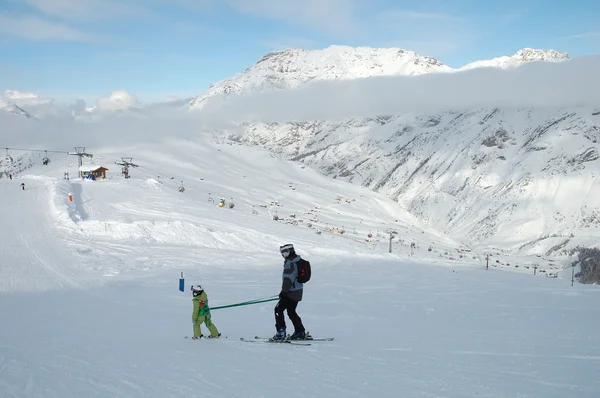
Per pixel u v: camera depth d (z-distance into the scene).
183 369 8.27
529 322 16.67
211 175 148.38
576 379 7.48
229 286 28.75
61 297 22.20
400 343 11.43
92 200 63.06
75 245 38.41
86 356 9.70
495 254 180.38
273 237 56.31
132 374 7.97
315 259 48.41
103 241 43.38
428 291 30.17
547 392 6.69
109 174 106.69
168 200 69.44
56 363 8.98
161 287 27.03
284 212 115.75
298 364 8.65
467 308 21.88
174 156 163.62
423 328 15.03
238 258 42.62
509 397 6.48
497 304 23.98
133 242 44.81
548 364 8.75
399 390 6.83
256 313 18.89
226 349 10.44
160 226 49.72
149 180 81.00
